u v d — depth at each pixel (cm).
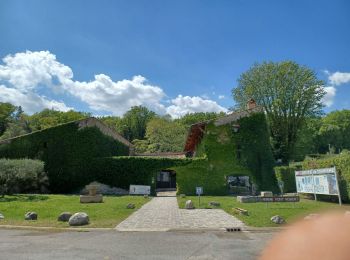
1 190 2633
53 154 3591
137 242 951
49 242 952
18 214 1574
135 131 9056
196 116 8669
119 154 4409
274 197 2097
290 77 4594
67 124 3638
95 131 3650
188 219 1439
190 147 4784
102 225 1293
